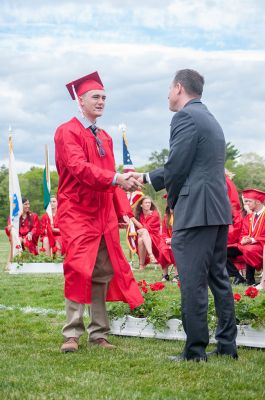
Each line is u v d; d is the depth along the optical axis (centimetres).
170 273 1327
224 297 557
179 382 480
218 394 450
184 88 554
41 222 1622
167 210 572
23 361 545
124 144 1686
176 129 537
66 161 589
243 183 8006
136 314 673
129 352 581
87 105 612
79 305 599
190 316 534
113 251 611
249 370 516
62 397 440
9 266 1488
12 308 859
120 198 633
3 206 7162
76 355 569
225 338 562
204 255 532
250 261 1130
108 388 460
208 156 535
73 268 588
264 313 613
